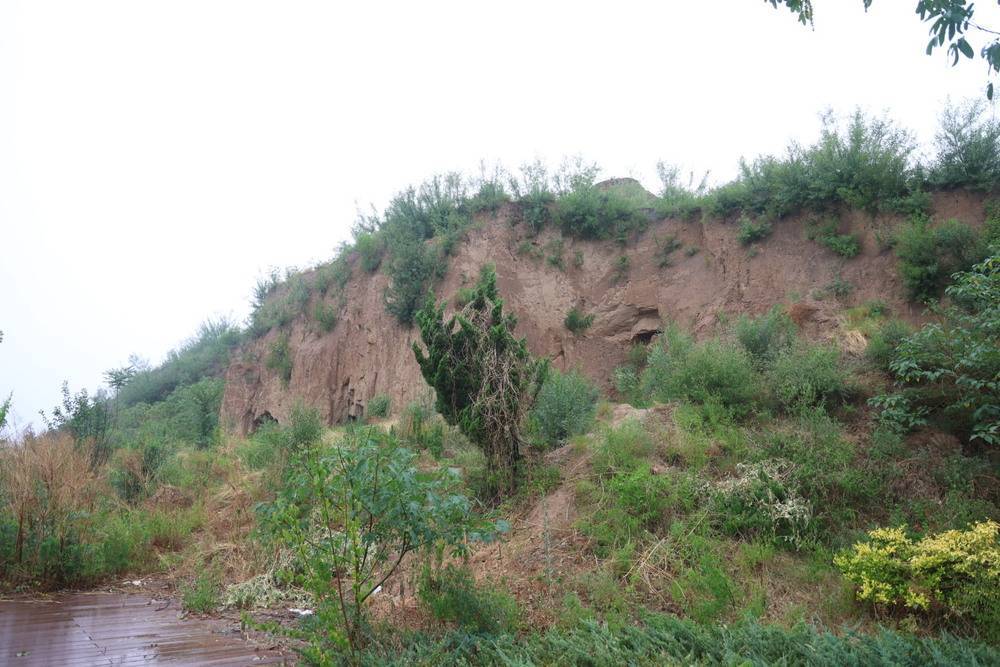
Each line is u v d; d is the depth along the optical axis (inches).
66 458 365.7
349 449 212.4
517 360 389.7
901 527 267.1
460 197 895.1
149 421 1232.2
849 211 619.8
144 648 235.5
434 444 459.2
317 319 1049.5
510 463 373.7
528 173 866.1
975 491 312.0
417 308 839.7
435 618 233.0
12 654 227.9
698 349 470.0
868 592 239.6
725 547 288.7
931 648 195.5
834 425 362.6
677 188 781.9
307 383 995.3
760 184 685.3
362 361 928.3
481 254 813.2
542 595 265.6
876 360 423.5
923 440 350.6
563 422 416.8
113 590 342.0
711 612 243.9
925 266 528.1
